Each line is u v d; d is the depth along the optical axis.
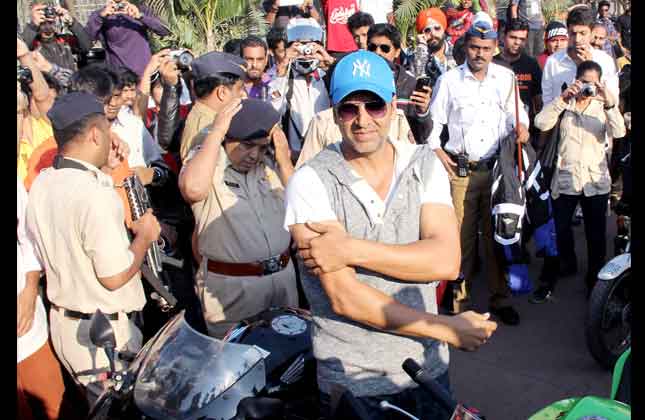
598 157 5.15
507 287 4.98
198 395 2.42
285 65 5.52
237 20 12.94
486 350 4.66
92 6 10.77
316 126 4.23
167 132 5.04
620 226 4.72
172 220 4.48
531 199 5.06
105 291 3.17
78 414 3.66
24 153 4.31
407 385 2.30
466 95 4.95
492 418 3.91
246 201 3.51
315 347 2.36
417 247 2.19
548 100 6.03
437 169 2.33
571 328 4.89
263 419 2.06
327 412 2.34
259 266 3.53
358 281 2.19
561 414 2.07
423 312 2.21
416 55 6.38
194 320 4.18
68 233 3.09
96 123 3.15
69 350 3.24
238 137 3.41
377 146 2.21
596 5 12.11
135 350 3.36
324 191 2.24
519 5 9.36
